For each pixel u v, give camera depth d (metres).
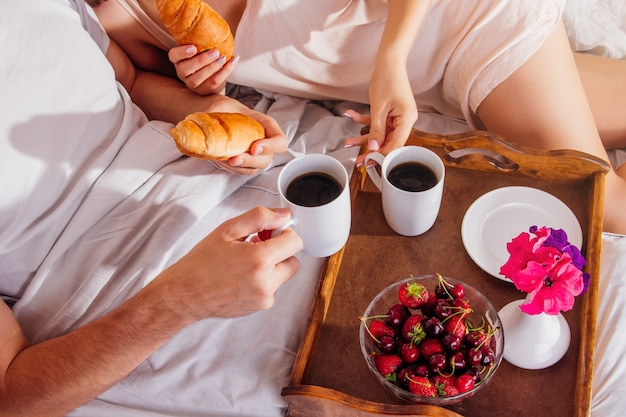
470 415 0.89
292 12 1.34
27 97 1.06
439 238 1.08
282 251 0.84
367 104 1.56
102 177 1.13
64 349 0.94
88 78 1.15
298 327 1.07
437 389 0.86
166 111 1.36
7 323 0.99
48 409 0.94
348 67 1.45
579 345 0.94
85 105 1.14
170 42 1.40
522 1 1.23
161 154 1.18
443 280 0.95
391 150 1.13
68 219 1.11
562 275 0.81
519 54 1.26
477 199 1.12
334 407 0.90
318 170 0.97
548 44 1.26
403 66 1.21
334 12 1.33
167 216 1.13
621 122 1.48
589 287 0.97
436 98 1.53
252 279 0.84
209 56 1.15
